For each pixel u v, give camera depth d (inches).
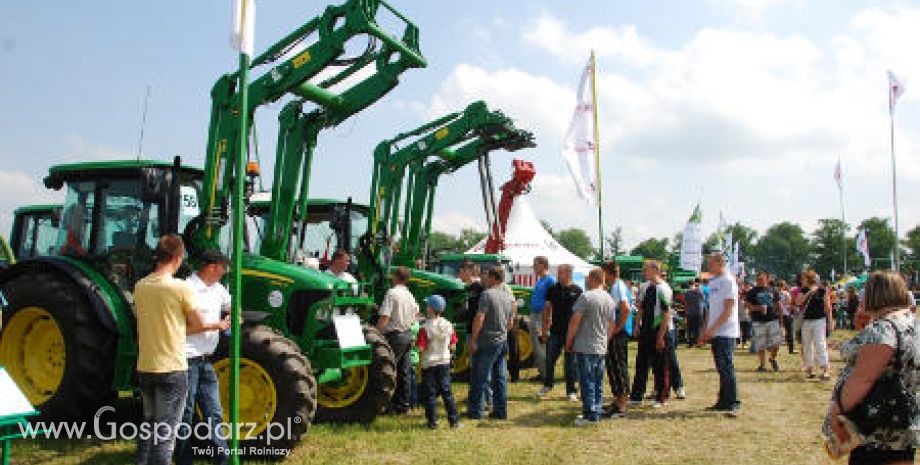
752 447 235.8
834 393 127.5
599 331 271.0
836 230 4224.9
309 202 369.4
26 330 233.1
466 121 403.2
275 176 278.1
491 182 461.7
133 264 236.7
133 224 245.4
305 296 245.8
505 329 282.5
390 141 411.8
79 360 218.8
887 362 119.3
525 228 783.1
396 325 285.6
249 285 246.1
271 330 219.6
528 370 436.8
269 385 209.5
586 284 277.0
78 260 237.9
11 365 230.1
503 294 283.9
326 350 238.1
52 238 347.6
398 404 287.7
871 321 129.5
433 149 406.0
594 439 245.1
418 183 433.4
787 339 546.0
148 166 243.4
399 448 227.5
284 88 251.0
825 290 395.9
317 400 269.3
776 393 345.1
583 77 460.8
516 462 213.6
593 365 271.1
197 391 182.4
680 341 692.7
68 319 221.8
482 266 488.1
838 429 124.0
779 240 4906.5
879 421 119.0
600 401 274.8
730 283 288.2
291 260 296.5
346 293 255.4
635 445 237.5
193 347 175.6
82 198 256.8
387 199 403.2
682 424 270.8
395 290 287.7
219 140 246.1
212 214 241.0
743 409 301.6
